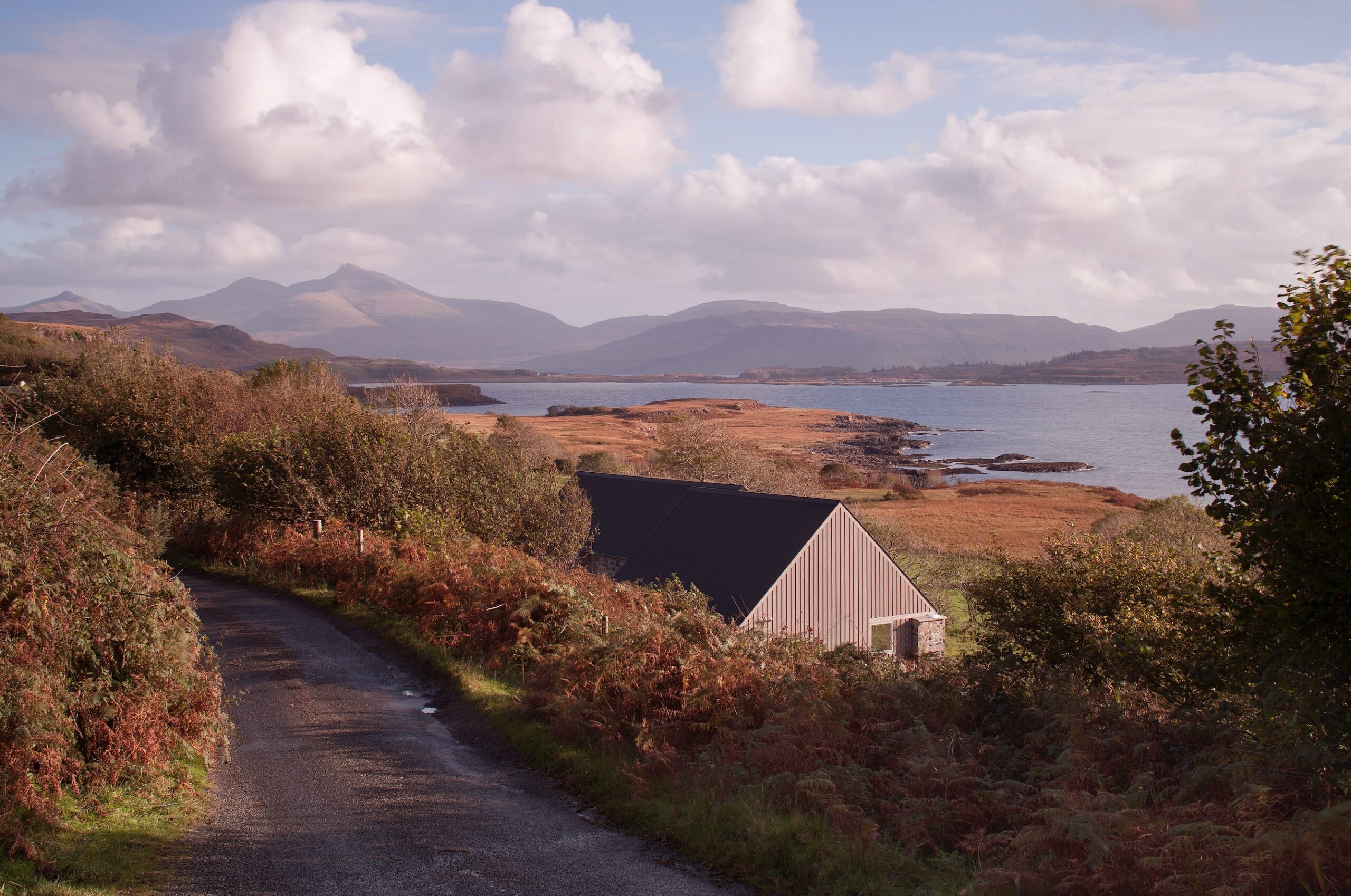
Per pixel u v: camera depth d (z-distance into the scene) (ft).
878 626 91.09
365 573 66.74
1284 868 20.48
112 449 99.86
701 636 45.80
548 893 23.58
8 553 27.63
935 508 238.68
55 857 24.18
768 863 25.34
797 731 34.37
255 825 28.50
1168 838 23.04
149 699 30.78
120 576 31.12
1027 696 39.55
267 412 114.32
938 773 30.40
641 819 29.60
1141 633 45.91
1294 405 27.32
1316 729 25.26
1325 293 26.84
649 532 101.81
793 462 271.08
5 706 25.77
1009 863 23.56
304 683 47.09
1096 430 629.92
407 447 86.94
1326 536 24.50
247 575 77.30
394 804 30.94
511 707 41.39
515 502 87.71
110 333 129.59
